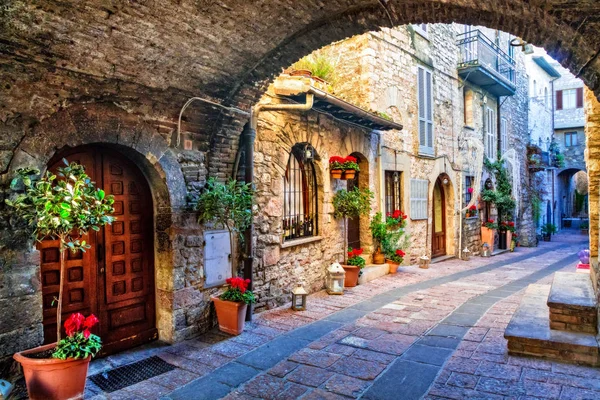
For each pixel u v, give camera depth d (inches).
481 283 335.9
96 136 162.6
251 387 149.9
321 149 295.7
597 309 173.2
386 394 143.3
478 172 567.8
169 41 156.9
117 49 149.7
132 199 190.2
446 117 494.0
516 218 713.0
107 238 180.5
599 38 127.2
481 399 138.3
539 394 140.8
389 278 349.4
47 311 160.2
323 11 165.6
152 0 134.6
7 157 137.3
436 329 211.5
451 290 304.8
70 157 166.7
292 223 283.6
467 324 219.0
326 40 185.8
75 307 168.9
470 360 171.0
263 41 179.3
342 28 175.8
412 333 205.5
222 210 202.4
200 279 207.9
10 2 115.4
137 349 187.6
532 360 169.8
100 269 177.9
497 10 139.7
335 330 211.0
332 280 287.0
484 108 594.9
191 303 203.0
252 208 228.8
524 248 685.9
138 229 192.9
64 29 131.9
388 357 175.5
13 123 138.9
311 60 334.6
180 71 176.1
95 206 136.7
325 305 259.9
